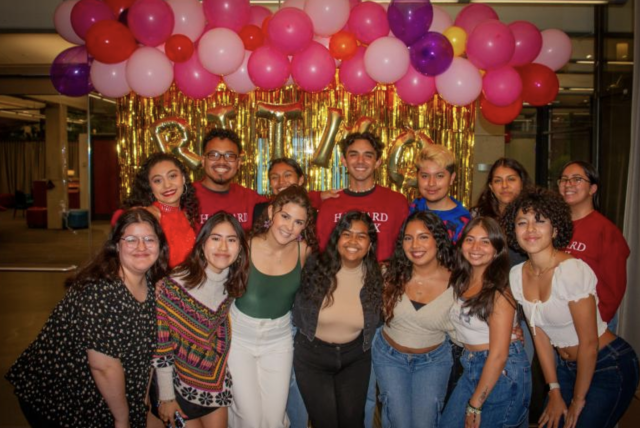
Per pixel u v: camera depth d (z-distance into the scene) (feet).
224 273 7.32
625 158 14.46
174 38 10.85
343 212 10.00
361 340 8.30
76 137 40.55
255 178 17.43
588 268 6.73
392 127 17.25
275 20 10.64
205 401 7.32
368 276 8.02
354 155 9.87
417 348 7.93
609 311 8.54
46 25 17.38
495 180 9.45
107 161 36.45
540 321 7.08
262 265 7.79
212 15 11.31
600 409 7.01
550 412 7.33
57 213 36.52
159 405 7.19
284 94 17.12
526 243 6.86
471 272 7.43
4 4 17.16
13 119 45.27
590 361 6.69
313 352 8.20
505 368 7.13
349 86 11.87
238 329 7.94
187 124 15.99
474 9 11.87
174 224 8.56
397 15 10.48
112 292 6.11
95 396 6.19
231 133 10.33
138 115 17.31
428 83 11.41
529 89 11.70
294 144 17.33
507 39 10.55
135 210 6.43
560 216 6.81
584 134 18.75
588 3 14.64
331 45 11.38
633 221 12.67
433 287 7.80
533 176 21.71
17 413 9.87
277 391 8.07
